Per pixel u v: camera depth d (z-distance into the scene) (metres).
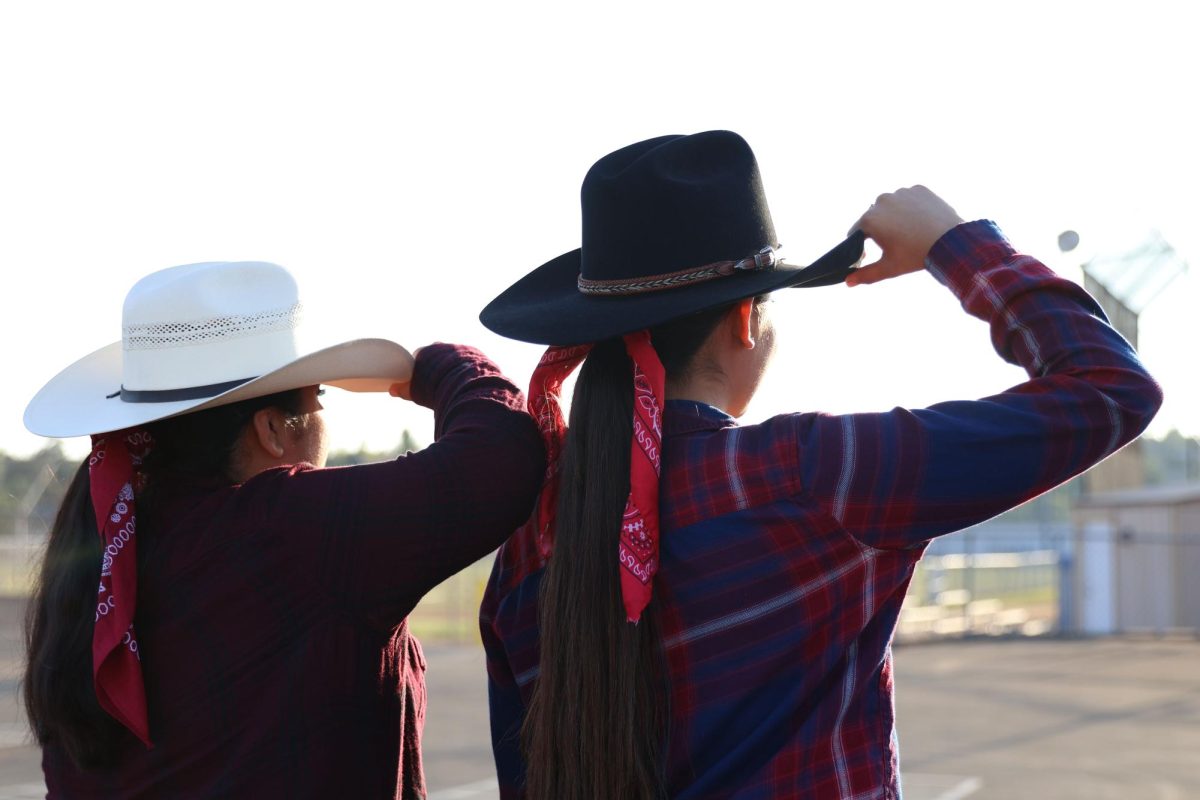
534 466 1.93
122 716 1.84
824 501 1.74
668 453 1.85
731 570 1.78
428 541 1.85
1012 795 8.83
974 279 1.81
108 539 1.88
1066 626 24.58
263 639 1.87
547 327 1.87
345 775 1.86
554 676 1.85
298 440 2.06
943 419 1.71
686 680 1.81
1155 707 13.80
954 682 16.20
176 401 1.97
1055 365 1.73
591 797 1.80
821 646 1.77
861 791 1.76
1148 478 31.38
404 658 2.00
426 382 2.15
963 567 24.19
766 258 1.85
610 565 1.81
